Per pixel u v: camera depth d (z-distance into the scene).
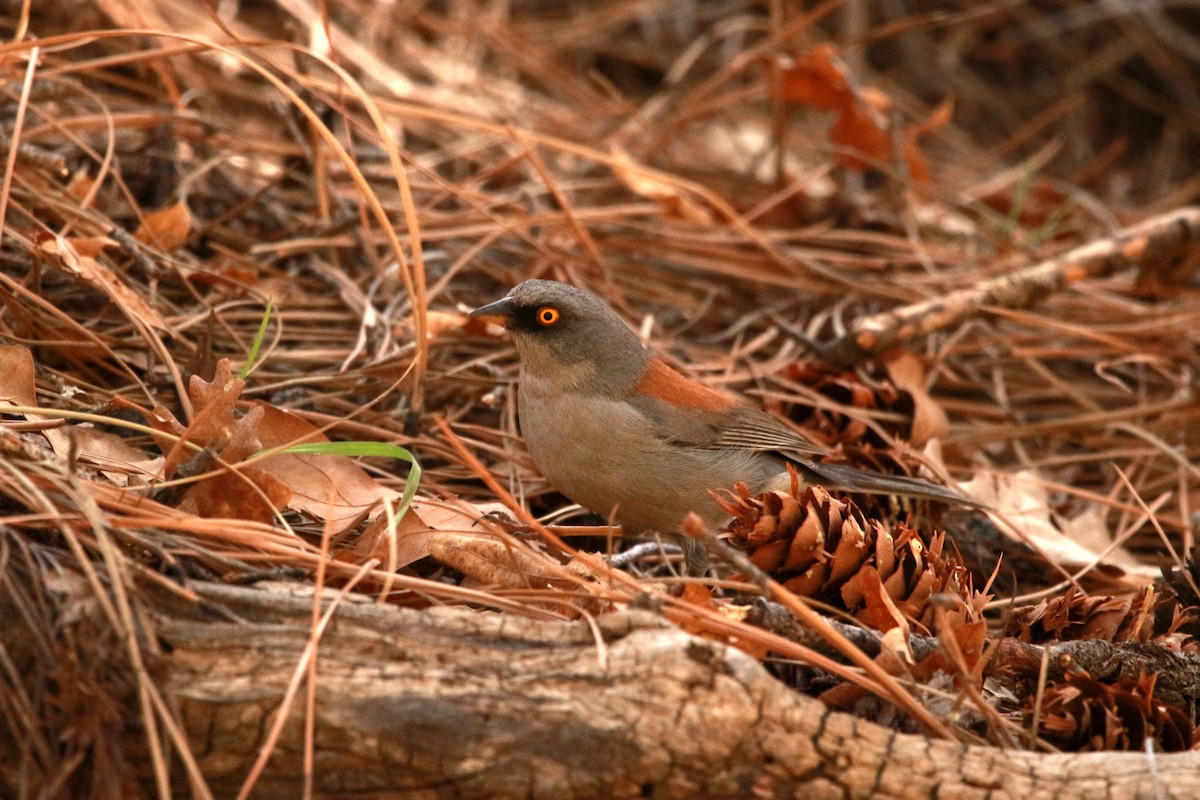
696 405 9.01
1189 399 11.80
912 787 5.70
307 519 7.31
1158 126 19.42
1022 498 10.00
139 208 11.06
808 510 7.10
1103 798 5.77
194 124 11.60
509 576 6.85
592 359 8.80
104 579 5.52
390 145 8.30
